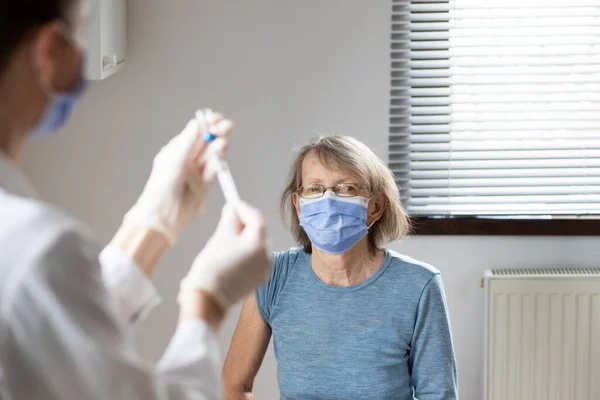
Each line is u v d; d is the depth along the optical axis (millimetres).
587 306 3021
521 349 3049
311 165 2234
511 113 3160
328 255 2240
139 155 3115
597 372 3055
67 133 3096
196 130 1104
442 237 3156
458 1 3104
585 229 3125
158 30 3045
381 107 3105
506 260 3160
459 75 3123
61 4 752
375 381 2193
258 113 3102
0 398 711
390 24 3066
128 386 740
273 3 3047
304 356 2242
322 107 3104
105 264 1041
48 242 714
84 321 728
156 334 3188
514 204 3197
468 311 3189
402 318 2221
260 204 3143
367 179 2209
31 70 746
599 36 3139
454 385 2248
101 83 3074
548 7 3129
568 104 3166
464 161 3172
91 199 3133
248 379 2393
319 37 3066
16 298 706
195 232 3137
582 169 3193
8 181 758
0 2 721
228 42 3064
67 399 722
